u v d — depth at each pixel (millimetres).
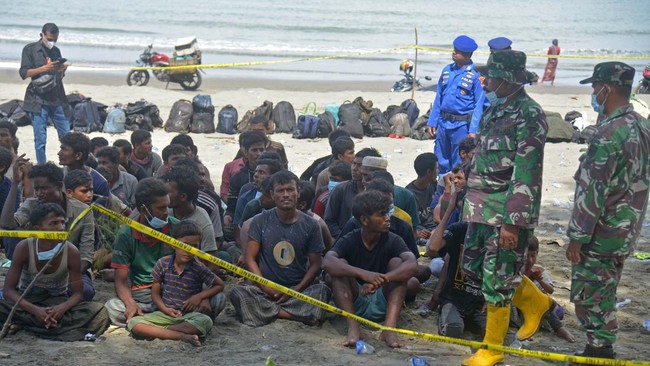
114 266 7016
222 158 14648
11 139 10367
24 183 8445
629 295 8000
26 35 40812
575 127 17828
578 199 5699
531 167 5852
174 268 6836
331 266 6816
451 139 11531
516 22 55531
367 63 33938
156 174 9656
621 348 6562
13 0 56062
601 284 5820
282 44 40969
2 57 31906
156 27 46438
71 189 7320
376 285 6684
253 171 9555
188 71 23672
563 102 23422
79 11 51969
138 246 7074
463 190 7707
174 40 41156
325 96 23172
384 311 7039
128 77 24078
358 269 6773
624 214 5707
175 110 17047
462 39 11359
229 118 17031
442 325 6711
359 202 6770
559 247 9789
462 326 6656
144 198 6957
